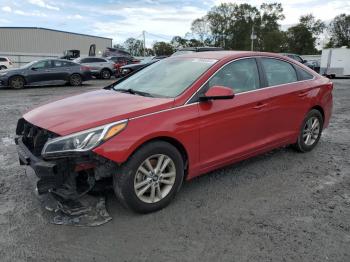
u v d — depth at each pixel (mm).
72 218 3512
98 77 23781
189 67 4434
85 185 3471
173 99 3816
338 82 22703
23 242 3133
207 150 4039
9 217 3537
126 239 3201
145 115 3527
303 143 5543
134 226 3410
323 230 3383
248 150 4527
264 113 4621
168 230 3354
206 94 3879
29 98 12281
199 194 4117
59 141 3213
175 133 3656
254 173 4785
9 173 4719
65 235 3246
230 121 4191
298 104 5184
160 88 4199
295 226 3445
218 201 3949
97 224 3420
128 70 21016
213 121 4008
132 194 3463
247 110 4383
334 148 6027
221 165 4285
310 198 4066
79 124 3322
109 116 3418
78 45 66375
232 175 4707
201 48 15539
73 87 17266
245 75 4559
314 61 32500
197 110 3877
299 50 86875
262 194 4148
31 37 61188
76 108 3762
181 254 2998
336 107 10828
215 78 4195
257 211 3736
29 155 3555
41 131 3516
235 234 3295
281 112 4898
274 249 3070
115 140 3279
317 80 5652
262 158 5398
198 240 3197
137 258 2945
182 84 4078
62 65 17516
